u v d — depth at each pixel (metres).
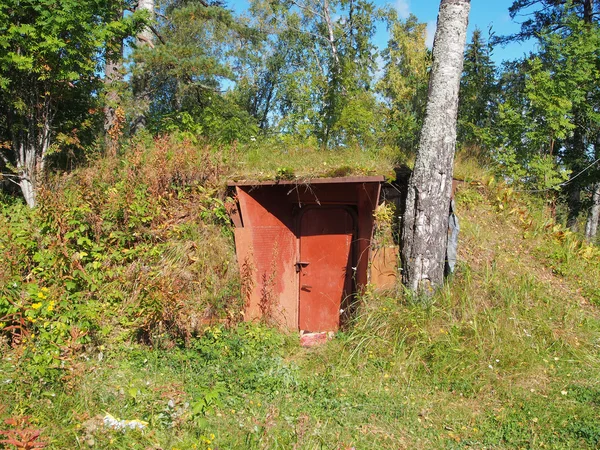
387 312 6.21
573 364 5.78
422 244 6.50
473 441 4.37
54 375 4.53
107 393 4.60
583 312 6.93
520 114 11.46
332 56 23.44
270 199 7.61
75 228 6.54
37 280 5.98
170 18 18.73
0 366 4.66
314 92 15.67
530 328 6.20
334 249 7.66
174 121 12.24
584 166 14.91
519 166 10.22
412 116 14.48
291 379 5.39
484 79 15.15
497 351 5.68
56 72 8.54
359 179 6.40
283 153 8.87
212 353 5.78
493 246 7.73
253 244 7.21
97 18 9.29
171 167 7.36
